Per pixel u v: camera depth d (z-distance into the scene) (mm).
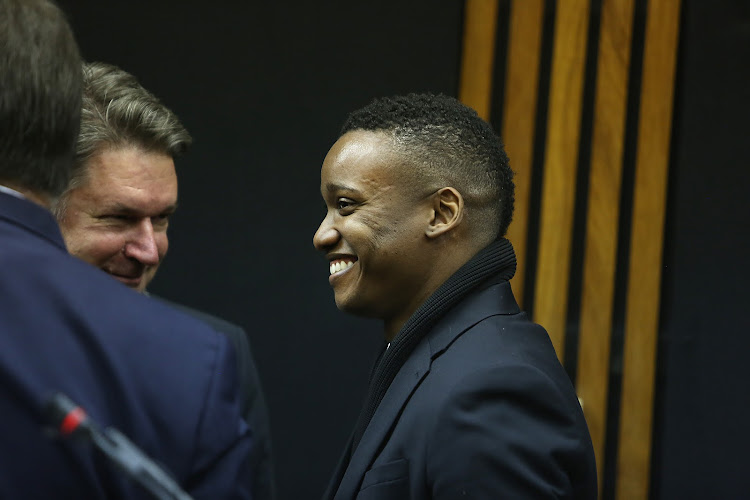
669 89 7566
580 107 7668
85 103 3078
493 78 7812
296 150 7965
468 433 2760
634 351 7629
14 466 1699
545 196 7715
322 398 7969
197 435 1896
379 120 3221
